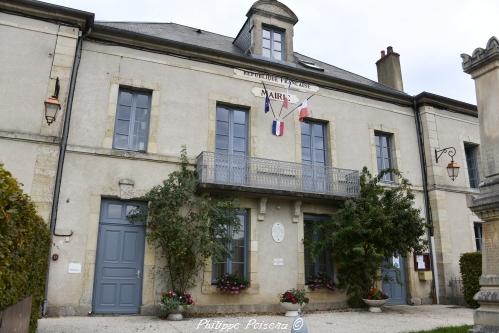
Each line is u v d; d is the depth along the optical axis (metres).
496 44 5.19
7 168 7.67
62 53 8.58
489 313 4.60
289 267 9.64
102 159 8.61
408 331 6.53
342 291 10.08
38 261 4.67
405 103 12.65
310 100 11.19
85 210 8.21
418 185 12.08
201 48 9.95
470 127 13.33
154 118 9.26
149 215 8.55
